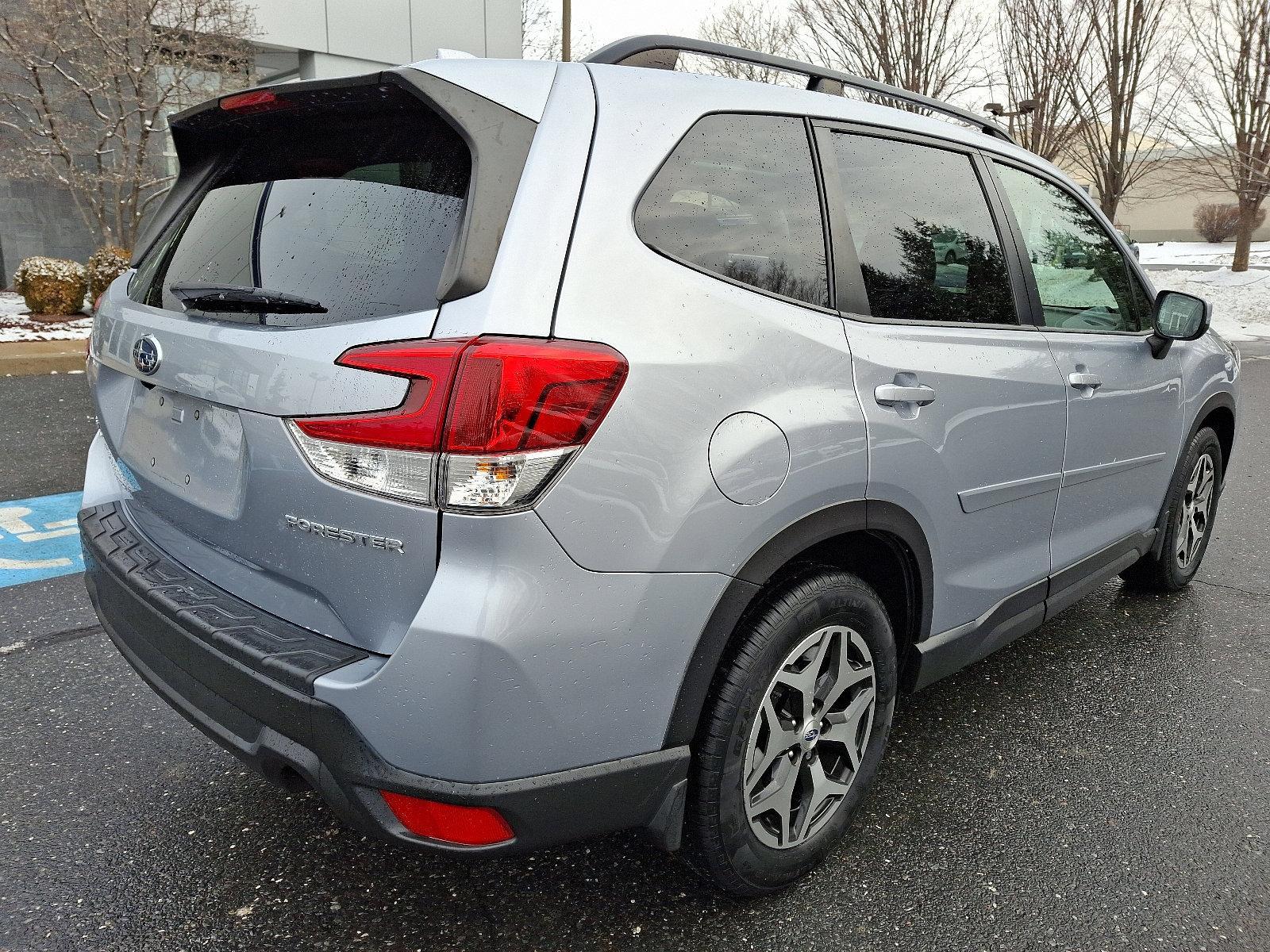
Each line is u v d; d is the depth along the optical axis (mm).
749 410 1910
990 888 2281
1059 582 3102
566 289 1706
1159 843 2467
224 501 1997
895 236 2430
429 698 1623
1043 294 2979
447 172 1806
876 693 2354
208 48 14641
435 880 2291
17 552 4566
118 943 2068
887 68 20312
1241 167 22094
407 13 18797
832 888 2275
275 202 2094
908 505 2307
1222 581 4473
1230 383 4156
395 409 1623
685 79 2090
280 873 2312
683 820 1955
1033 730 3062
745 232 2057
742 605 1919
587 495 1672
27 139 14578
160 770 2764
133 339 2242
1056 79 20688
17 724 3004
